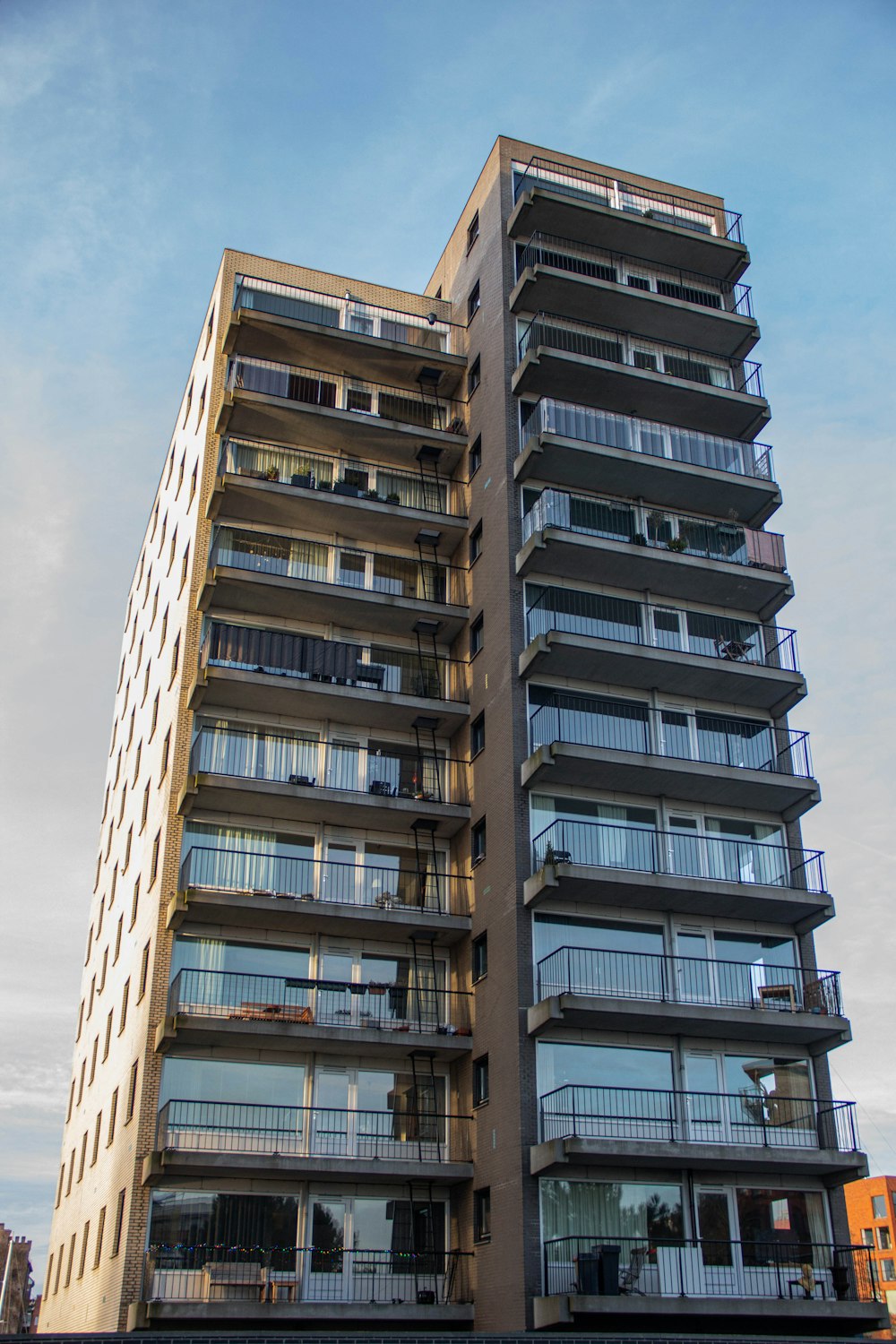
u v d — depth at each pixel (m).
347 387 40.00
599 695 34.06
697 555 35.19
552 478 36.09
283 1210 29.69
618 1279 26.36
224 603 35.50
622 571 35.03
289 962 32.38
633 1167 28.67
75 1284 37.31
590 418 36.06
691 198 43.38
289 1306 27.78
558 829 31.67
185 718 34.19
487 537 36.72
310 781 33.16
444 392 40.91
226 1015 30.73
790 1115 30.47
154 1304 27.00
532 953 30.16
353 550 37.78
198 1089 30.22
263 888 32.44
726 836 33.72
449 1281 29.84
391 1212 30.55
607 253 40.09
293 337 38.38
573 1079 29.19
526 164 41.06
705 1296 27.55
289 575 36.59
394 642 37.25
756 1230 29.09
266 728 34.81
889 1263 81.69
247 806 33.19
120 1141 32.69
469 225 43.34
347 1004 32.06
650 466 35.72
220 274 40.41
